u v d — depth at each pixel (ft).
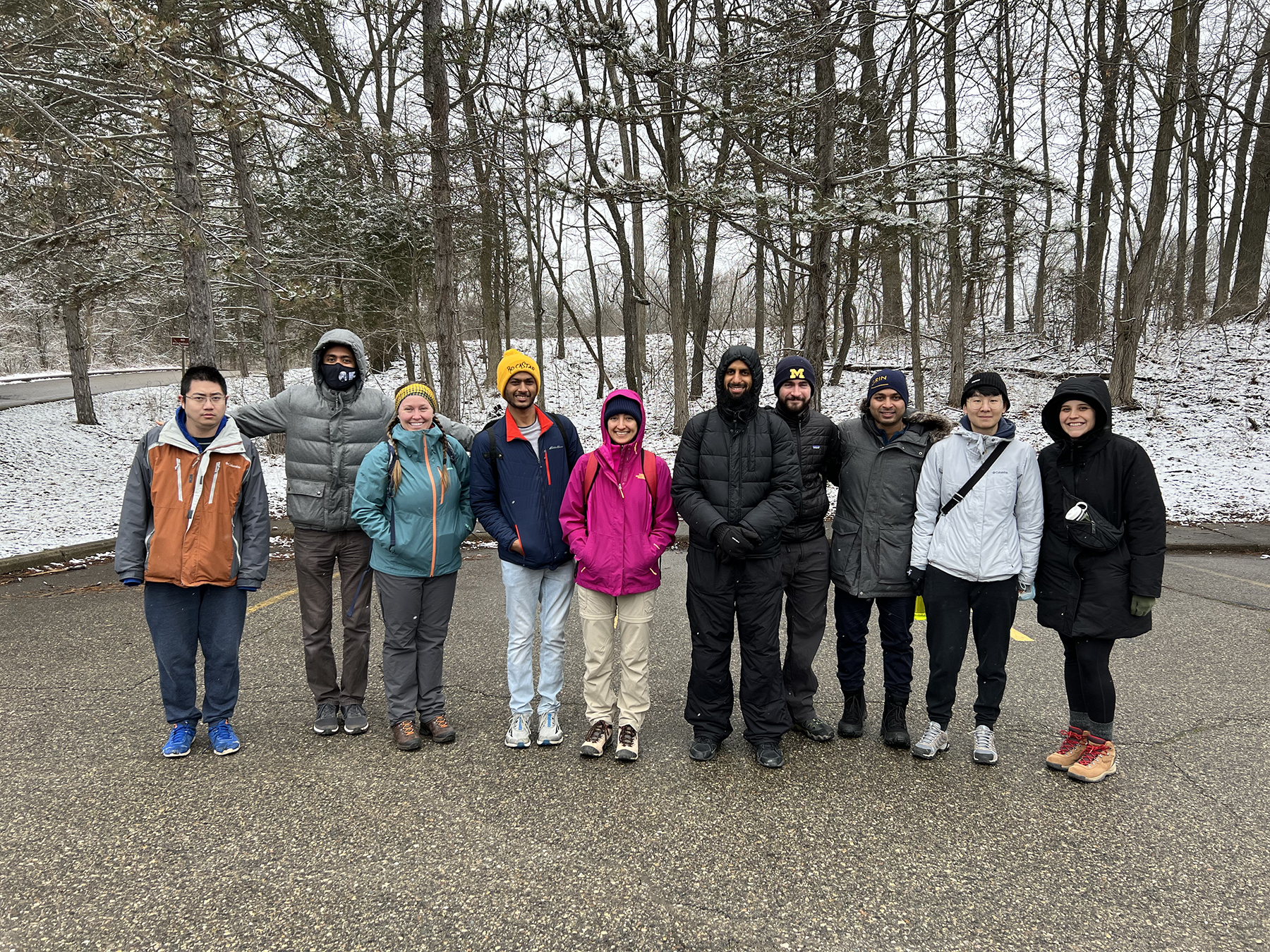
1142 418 46.19
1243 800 9.82
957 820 9.36
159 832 8.96
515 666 11.38
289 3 31.22
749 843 8.82
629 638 11.01
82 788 10.05
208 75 23.36
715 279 100.37
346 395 11.67
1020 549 10.74
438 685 11.87
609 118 30.12
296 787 10.12
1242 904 7.70
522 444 11.31
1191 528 28.99
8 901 7.64
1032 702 13.25
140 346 107.76
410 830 9.05
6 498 35.86
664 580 22.74
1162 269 65.98
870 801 9.83
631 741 10.97
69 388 80.28
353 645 11.91
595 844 8.78
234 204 44.21
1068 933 7.26
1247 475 36.37
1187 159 58.23
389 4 35.73
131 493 10.73
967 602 10.91
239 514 11.33
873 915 7.52
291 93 26.50
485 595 20.72
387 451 11.05
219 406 10.70
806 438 11.67
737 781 10.37
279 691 13.65
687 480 10.94
